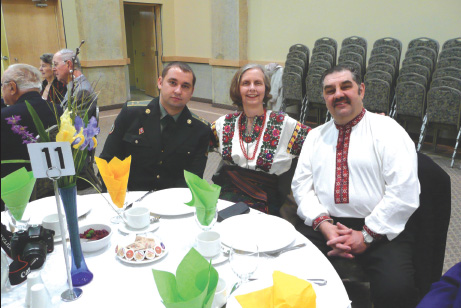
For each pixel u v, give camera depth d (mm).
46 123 2195
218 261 1132
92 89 2197
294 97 5406
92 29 6957
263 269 1102
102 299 965
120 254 1149
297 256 1174
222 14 7059
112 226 1380
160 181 2125
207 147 2176
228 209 1503
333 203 1757
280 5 6469
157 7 8266
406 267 1511
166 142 2082
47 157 889
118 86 7512
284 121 2031
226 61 7195
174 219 1444
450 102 3834
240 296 904
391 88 4562
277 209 2084
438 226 1557
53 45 6777
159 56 8609
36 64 6688
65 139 920
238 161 2098
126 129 2086
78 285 1021
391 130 1678
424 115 4285
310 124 6059
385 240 1631
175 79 1950
